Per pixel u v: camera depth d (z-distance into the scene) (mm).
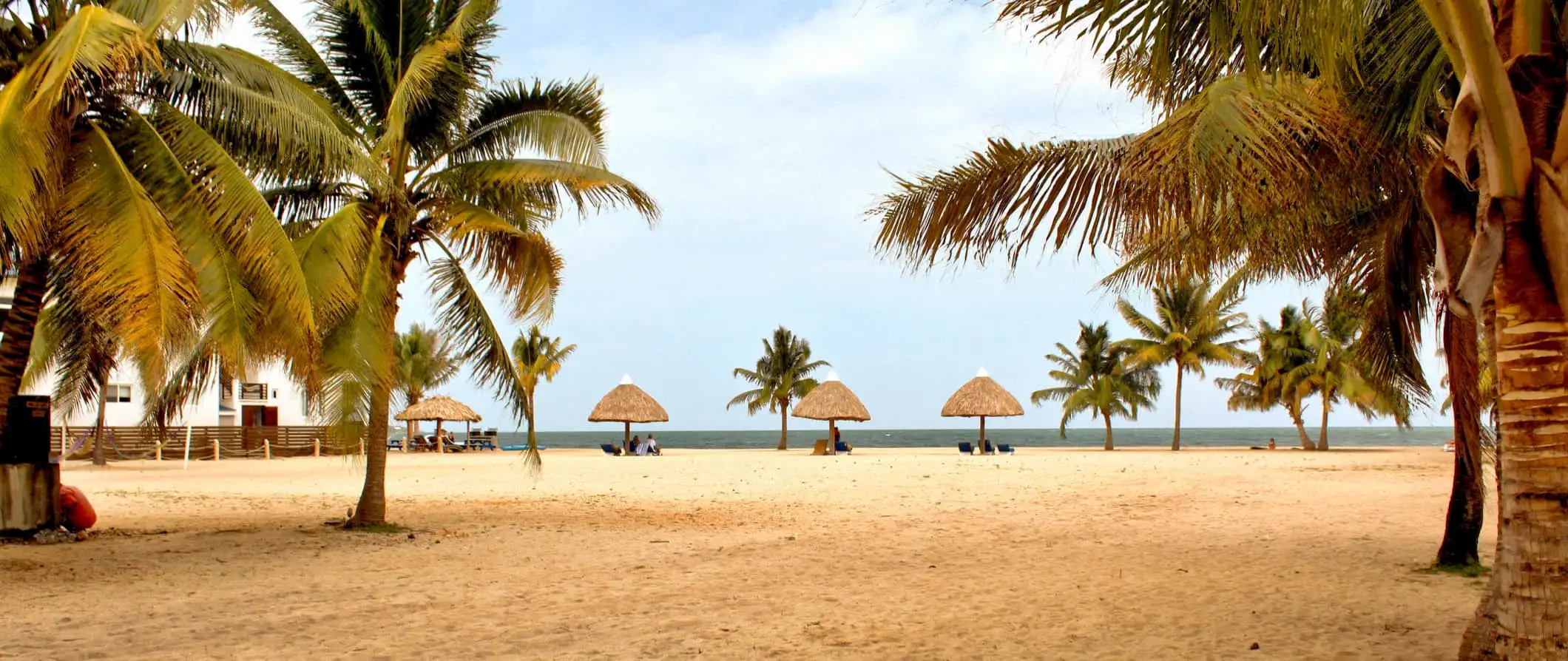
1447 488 17906
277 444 38781
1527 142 3461
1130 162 5438
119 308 8094
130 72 8500
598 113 12750
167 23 8312
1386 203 7539
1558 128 3402
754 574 8555
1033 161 6211
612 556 9711
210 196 8867
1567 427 3576
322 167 9898
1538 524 3639
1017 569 8703
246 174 9688
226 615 6633
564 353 51125
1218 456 35938
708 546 10477
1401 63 5074
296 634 6043
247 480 23188
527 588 7812
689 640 5875
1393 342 8438
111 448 34812
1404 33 5102
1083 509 14500
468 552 9977
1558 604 3576
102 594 7402
